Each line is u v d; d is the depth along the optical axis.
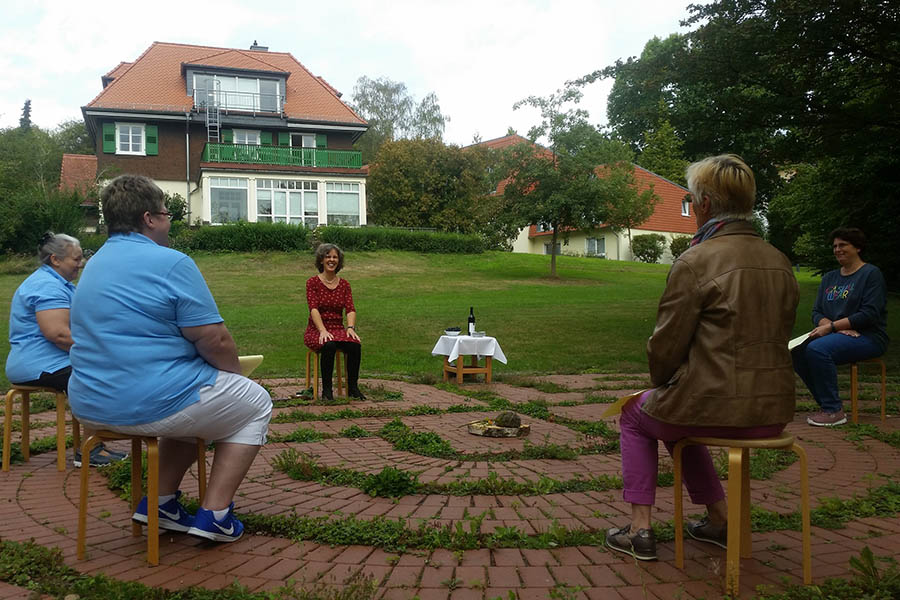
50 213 28.33
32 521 3.59
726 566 2.75
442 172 41.38
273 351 12.27
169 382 2.95
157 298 2.98
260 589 2.68
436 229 39.91
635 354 12.05
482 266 31.30
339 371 7.95
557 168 27.52
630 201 39.62
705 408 2.69
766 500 3.86
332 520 3.48
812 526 3.42
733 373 2.67
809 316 16.09
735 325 2.68
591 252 45.88
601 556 3.02
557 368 10.86
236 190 35.06
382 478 4.01
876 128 11.77
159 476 3.30
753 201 2.89
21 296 4.77
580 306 18.78
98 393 2.96
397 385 9.14
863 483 4.23
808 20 10.12
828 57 10.88
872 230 17.41
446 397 8.08
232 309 17.98
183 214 33.84
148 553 2.96
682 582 2.74
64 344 4.64
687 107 12.39
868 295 6.22
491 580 2.76
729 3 10.91
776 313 2.73
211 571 2.88
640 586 2.70
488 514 3.59
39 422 6.52
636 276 30.05
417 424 6.23
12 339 4.80
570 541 3.17
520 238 50.88
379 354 12.25
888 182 16.25
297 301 20.09
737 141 12.53
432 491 4.06
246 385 3.21
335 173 36.38
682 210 47.62
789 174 21.22
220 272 25.73
